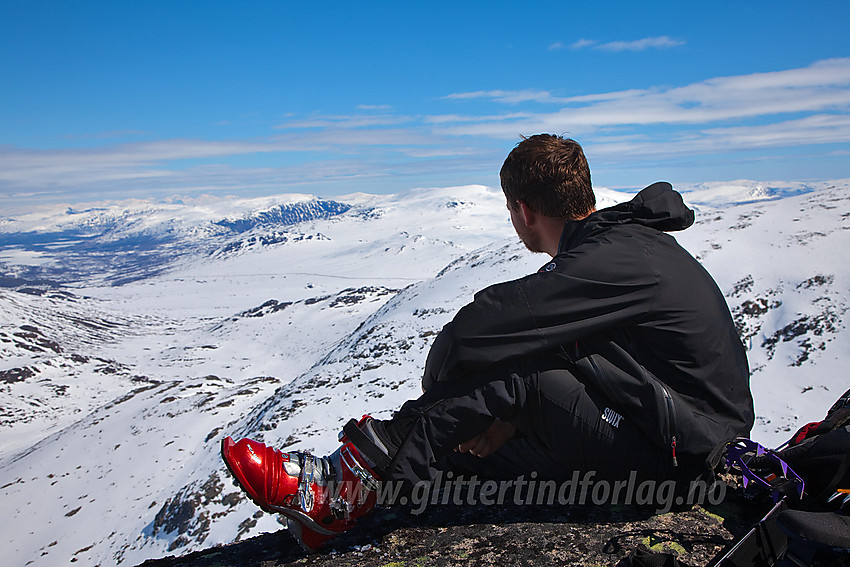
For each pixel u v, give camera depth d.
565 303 2.07
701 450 2.17
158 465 59.59
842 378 33.47
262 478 2.16
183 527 39.16
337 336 149.25
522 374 2.18
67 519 53.53
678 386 2.19
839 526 1.66
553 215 2.53
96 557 43.50
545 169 2.45
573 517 2.35
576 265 2.09
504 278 69.25
